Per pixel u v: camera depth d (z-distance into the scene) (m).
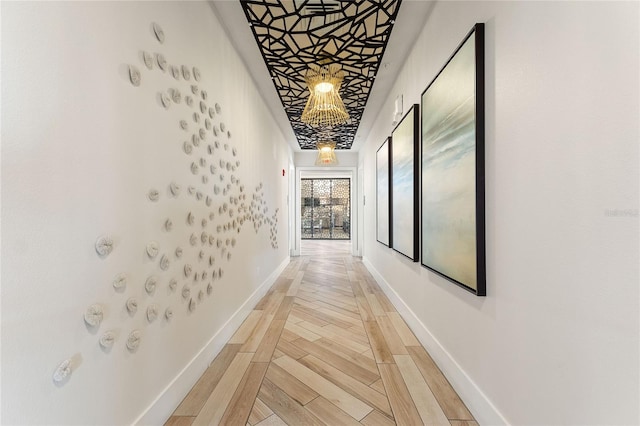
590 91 0.92
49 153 0.95
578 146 0.96
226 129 2.52
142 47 1.41
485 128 1.52
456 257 1.79
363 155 6.65
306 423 1.57
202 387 1.90
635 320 0.79
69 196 1.02
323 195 13.20
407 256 2.90
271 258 4.62
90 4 1.11
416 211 2.66
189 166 1.87
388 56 2.97
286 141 6.24
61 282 0.99
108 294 1.20
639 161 0.78
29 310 0.89
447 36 1.99
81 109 1.07
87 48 1.10
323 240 12.66
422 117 2.40
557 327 1.06
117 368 1.25
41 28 0.93
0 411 0.82
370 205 5.61
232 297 2.70
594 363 0.91
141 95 1.41
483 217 1.53
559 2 1.04
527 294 1.22
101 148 1.16
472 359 1.66
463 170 1.69
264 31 2.50
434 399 1.78
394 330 2.84
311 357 2.30
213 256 2.25
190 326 1.89
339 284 4.73
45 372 0.94
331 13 2.16
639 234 0.78
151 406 1.47
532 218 1.19
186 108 1.84
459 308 1.83
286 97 3.90
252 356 2.31
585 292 0.94
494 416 1.44
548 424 1.10
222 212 2.43
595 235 0.91
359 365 2.18
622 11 0.82
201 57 2.05
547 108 1.10
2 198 0.82
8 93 0.84
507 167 1.35
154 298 1.51
